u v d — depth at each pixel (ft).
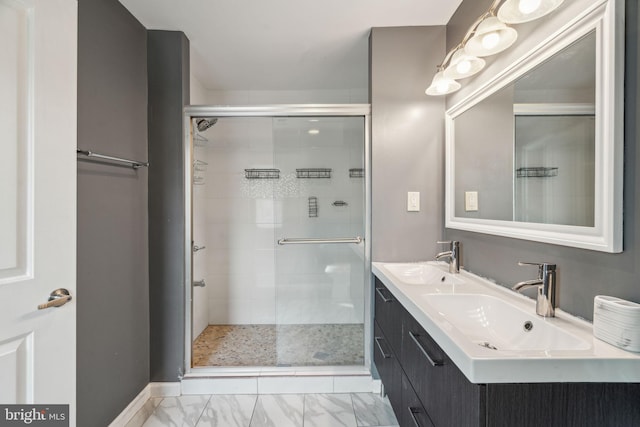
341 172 7.43
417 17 6.14
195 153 8.34
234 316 10.00
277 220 7.62
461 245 5.84
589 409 2.35
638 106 2.61
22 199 3.14
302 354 7.31
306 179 7.58
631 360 2.34
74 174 3.69
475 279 4.97
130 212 5.92
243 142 9.66
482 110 5.01
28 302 3.17
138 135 6.23
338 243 7.45
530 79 3.85
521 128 4.04
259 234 9.93
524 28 3.99
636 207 2.61
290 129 7.60
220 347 8.40
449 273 5.45
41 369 3.30
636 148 2.62
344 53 7.54
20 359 3.12
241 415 5.91
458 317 3.96
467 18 5.48
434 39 6.45
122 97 5.68
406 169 6.56
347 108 6.82
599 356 2.36
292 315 7.47
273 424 5.65
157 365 6.60
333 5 5.72
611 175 2.73
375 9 5.86
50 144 3.40
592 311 3.03
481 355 2.36
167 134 6.61
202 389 6.63
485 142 4.91
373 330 6.80
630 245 2.65
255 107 6.94
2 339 2.96
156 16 6.02
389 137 6.56
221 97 9.89
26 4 3.15
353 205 7.34
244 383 6.64
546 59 3.54
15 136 3.07
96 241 4.96
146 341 6.45
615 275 2.78
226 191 9.80
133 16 6.00
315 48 7.31
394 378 4.82
